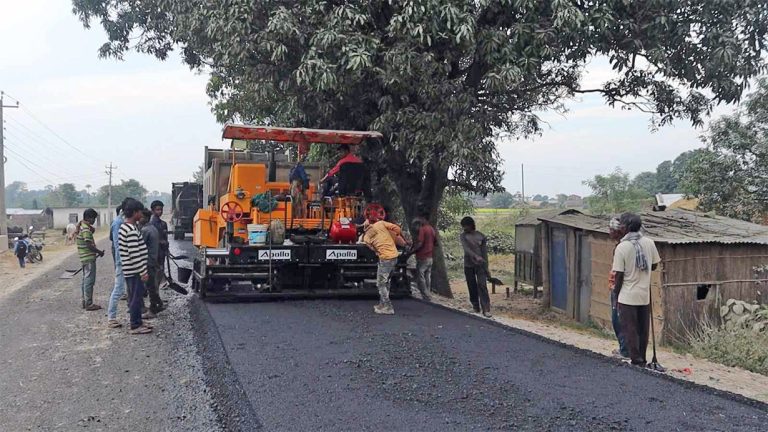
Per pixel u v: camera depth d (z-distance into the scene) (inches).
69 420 219.5
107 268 696.4
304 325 325.4
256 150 592.7
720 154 649.0
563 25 382.6
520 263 650.2
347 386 225.0
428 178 521.7
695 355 345.4
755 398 238.1
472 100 421.7
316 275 420.5
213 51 486.6
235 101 673.6
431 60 396.8
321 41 392.2
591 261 459.2
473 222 430.3
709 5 396.8
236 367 248.2
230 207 404.5
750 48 415.8
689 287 393.7
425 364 252.2
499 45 396.5
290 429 186.5
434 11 374.9
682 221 471.8
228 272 392.5
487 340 295.4
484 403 208.8
